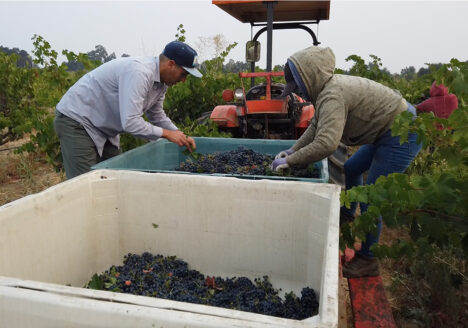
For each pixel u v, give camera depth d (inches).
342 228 97.1
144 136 122.3
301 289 81.0
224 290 81.3
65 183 77.4
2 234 62.1
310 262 78.3
